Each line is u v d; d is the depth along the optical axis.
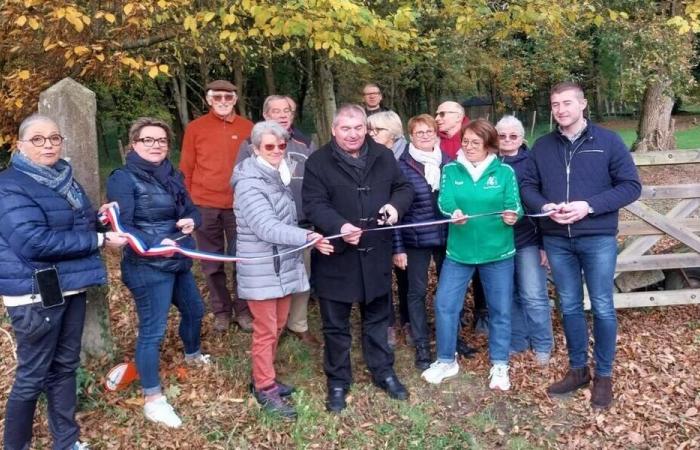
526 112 25.73
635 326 4.71
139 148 3.34
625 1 10.69
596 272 3.48
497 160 3.72
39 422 3.35
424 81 16.75
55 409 3.04
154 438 3.26
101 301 3.87
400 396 3.68
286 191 3.47
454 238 3.82
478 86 20.23
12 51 4.41
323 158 3.43
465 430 3.43
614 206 3.36
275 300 3.43
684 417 3.46
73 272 2.89
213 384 3.79
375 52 11.67
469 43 12.41
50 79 4.52
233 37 4.62
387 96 17.36
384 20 5.13
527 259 4.02
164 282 3.35
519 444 3.29
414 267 4.07
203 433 3.31
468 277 3.88
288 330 4.49
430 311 5.08
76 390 3.28
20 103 4.43
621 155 3.41
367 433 3.38
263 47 7.16
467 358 4.25
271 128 3.33
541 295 4.07
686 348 4.31
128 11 4.03
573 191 3.46
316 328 4.71
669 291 4.65
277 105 4.28
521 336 4.31
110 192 3.25
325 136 12.55
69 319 2.99
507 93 17.62
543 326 4.12
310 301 5.23
